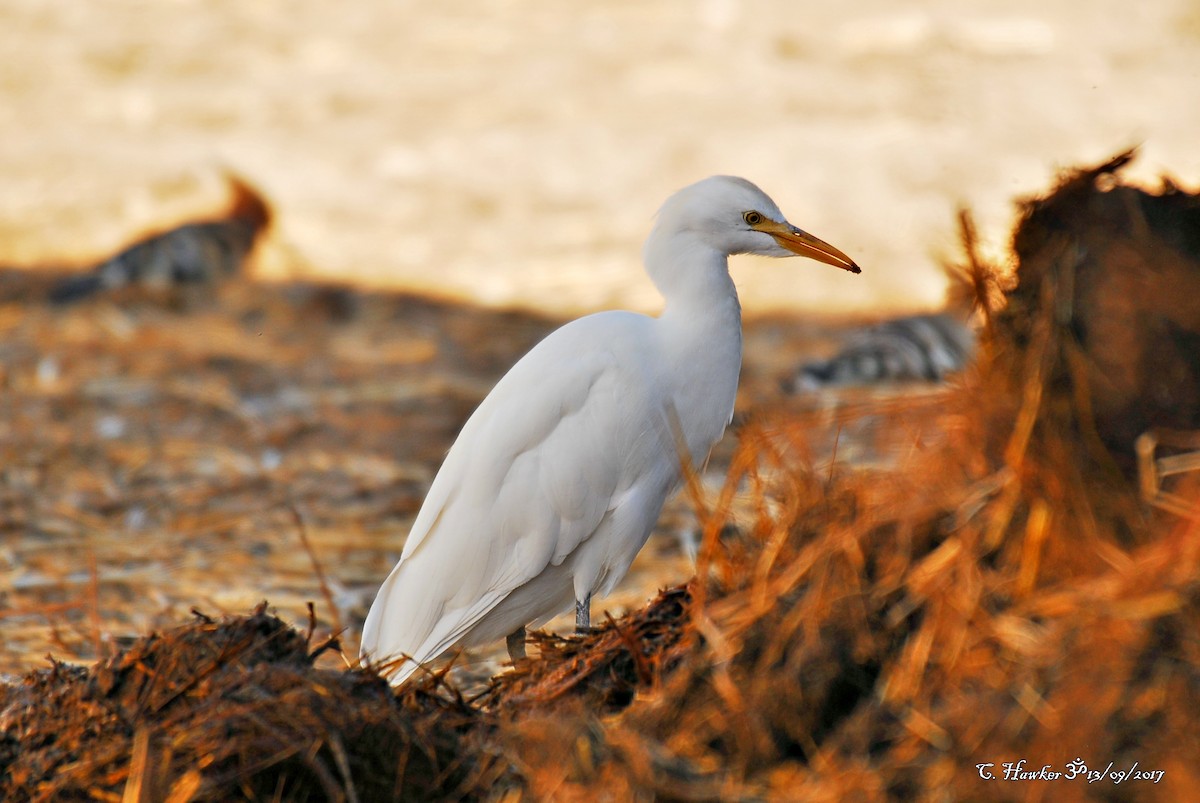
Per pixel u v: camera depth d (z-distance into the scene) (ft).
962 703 16.51
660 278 27.07
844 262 26.11
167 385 51.03
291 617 32.81
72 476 42.83
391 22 119.75
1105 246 18.51
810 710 17.22
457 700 20.71
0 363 52.95
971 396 18.51
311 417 48.26
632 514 26.50
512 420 26.16
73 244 69.46
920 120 89.71
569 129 91.61
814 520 18.60
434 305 63.10
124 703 19.15
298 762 18.07
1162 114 91.56
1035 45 108.37
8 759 19.31
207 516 39.88
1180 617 16.16
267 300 61.77
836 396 46.65
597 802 17.17
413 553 26.96
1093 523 17.15
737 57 106.93
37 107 95.04
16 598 34.09
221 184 72.64
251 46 111.65
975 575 17.28
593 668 20.62
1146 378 17.78
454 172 84.02
